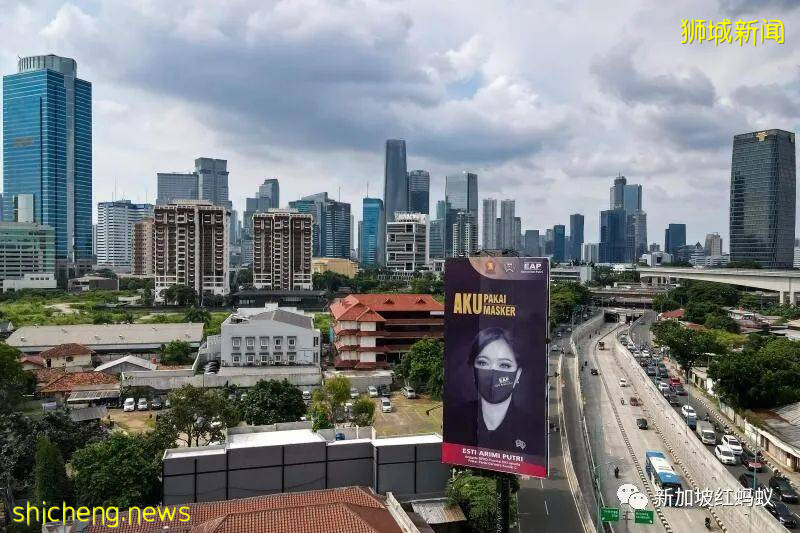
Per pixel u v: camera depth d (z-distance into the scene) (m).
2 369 100.25
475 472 70.25
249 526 52.59
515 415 57.97
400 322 149.50
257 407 92.56
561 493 81.31
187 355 148.62
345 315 145.38
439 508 67.75
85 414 97.12
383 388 132.00
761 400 104.12
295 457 69.12
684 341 144.62
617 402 131.88
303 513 54.62
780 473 81.81
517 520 71.62
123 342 161.25
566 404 128.00
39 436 75.06
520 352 57.91
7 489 69.31
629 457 97.12
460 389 60.62
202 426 81.50
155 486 66.44
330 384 101.25
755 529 66.50
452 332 61.22
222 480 66.31
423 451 71.88
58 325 185.50
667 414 109.44
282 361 139.62
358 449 71.62
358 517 54.66
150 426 101.88
